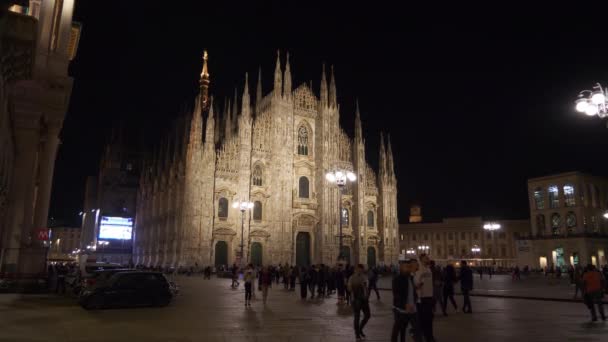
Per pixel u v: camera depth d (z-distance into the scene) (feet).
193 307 86.69
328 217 275.18
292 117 279.49
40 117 104.53
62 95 102.89
